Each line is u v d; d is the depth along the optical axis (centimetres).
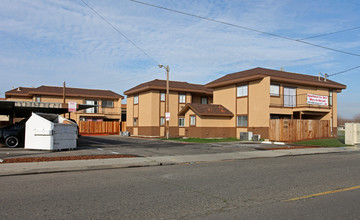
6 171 976
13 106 2038
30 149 1644
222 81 3250
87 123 4425
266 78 2773
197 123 3083
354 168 1148
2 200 637
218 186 801
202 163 1333
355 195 707
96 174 999
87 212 554
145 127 3800
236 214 552
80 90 4919
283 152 1772
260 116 2822
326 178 925
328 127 2997
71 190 740
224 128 3161
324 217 539
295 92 3061
